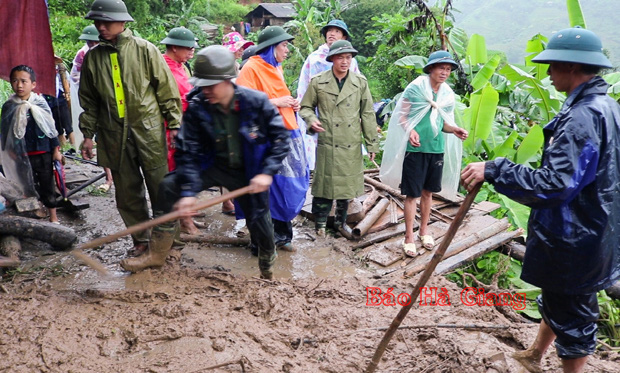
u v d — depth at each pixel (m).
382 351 3.13
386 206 6.23
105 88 4.29
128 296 4.02
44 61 5.57
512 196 2.76
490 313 4.19
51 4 21.03
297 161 4.91
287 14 35.12
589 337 3.02
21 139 5.28
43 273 4.53
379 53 16.55
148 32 23.23
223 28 30.27
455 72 10.65
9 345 3.35
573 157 2.62
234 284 4.27
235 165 3.75
